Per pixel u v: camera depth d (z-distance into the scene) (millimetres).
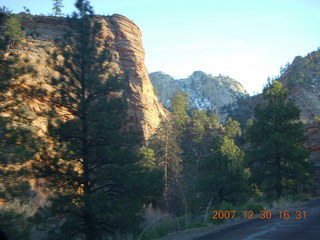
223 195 31750
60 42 17453
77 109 16609
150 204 18312
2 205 14750
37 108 15164
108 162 16062
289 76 158500
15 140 12758
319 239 9156
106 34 76000
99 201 13938
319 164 42188
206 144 76250
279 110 32688
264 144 32594
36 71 14859
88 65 17391
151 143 51250
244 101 172000
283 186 32938
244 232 11500
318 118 89500
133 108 67938
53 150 15398
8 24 50531
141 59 78750
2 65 13188
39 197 16625
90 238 14727
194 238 11961
